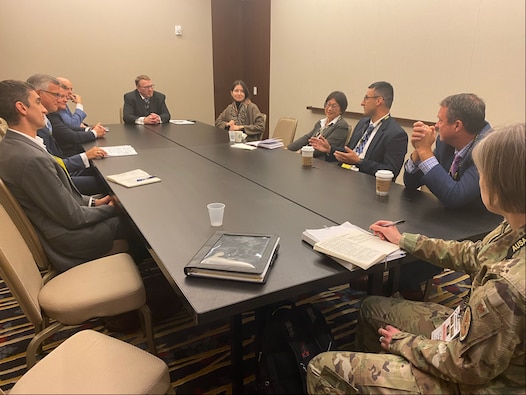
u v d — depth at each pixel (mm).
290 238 1374
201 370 1683
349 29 4324
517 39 2908
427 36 3527
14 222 1625
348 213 1636
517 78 2955
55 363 1092
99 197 2830
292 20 5199
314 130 3582
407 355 976
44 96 2953
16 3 4750
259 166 2479
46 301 1421
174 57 5859
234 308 977
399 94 3881
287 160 2664
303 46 5082
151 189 1958
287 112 5645
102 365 1086
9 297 2283
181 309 2104
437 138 2102
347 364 1021
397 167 2564
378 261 1150
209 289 1037
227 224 1505
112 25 5328
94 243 1821
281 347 1383
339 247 1224
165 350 1806
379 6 3926
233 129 4035
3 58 4844
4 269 1238
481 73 3176
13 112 1672
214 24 6039
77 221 1740
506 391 845
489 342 788
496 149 857
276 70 5703
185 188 1981
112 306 1456
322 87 4887
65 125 3305
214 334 1923
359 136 2926
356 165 2600
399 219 1568
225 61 6305
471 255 1174
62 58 5145
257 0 5793
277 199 1816
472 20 3168
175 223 1510
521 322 761
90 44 5258
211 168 2412
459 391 883
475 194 1612
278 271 1136
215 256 1142
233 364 1355
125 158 2684
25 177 1611
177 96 6051
